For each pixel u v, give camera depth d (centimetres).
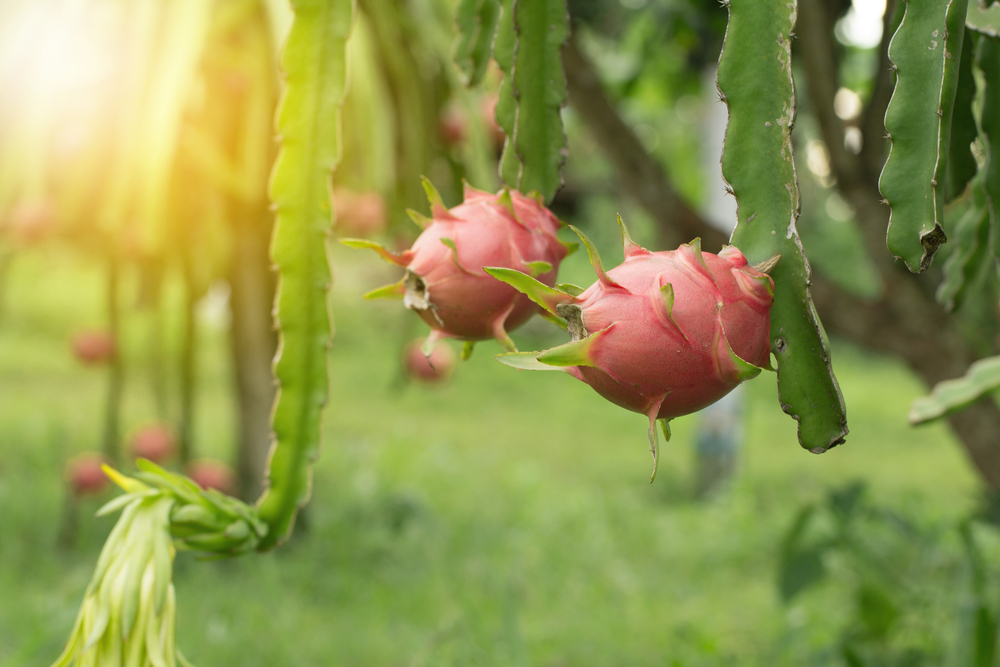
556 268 167
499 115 174
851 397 1708
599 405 1616
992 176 179
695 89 600
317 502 791
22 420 1119
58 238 486
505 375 1755
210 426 1206
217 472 640
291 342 178
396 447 1144
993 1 168
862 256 1700
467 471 1084
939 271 387
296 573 661
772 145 156
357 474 968
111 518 737
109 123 402
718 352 151
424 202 481
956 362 390
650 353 151
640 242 988
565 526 884
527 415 1529
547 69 171
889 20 266
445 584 671
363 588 658
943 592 448
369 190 416
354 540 751
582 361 152
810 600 618
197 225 536
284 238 177
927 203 154
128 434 1102
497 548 778
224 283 705
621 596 676
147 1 354
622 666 539
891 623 455
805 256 154
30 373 1486
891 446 1408
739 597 699
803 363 155
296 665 514
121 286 635
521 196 169
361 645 541
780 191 156
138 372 1466
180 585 614
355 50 404
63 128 415
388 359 1834
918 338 389
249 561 667
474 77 187
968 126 177
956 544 609
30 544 705
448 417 1478
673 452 1335
